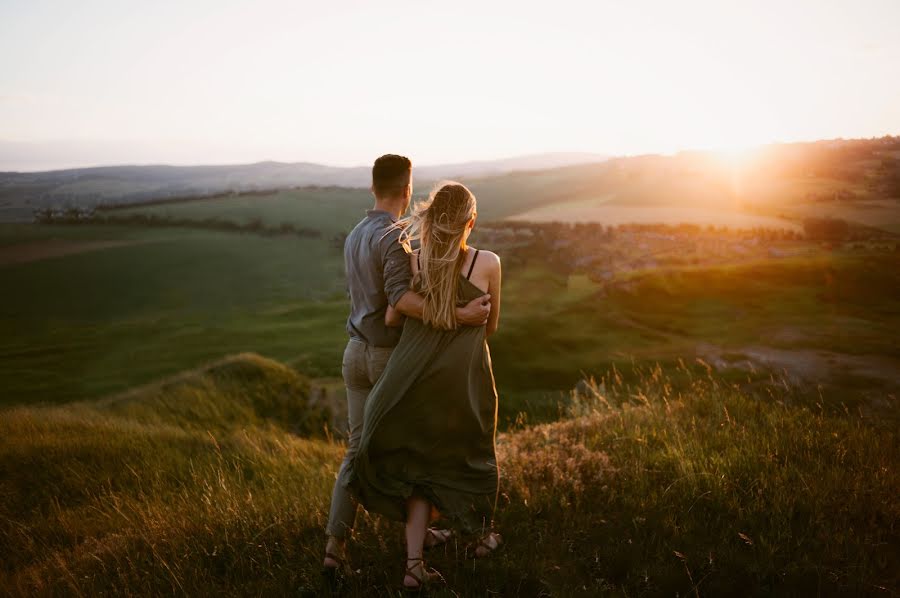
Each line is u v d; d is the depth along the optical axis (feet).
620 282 241.35
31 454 25.22
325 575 9.25
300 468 23.75
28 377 183.11
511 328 184.75
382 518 11.14
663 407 17.40
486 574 9.07
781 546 9.15
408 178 10.23
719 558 9.02
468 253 9.30
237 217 518.78
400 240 9.41
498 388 135.64
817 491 10.58
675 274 248.32
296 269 390.83
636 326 193.88
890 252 269.85
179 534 11.66
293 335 228.22
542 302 225.76
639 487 11.50
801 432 13.75
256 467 24.23
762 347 158.92
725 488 11.04
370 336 9.95
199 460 26.37
